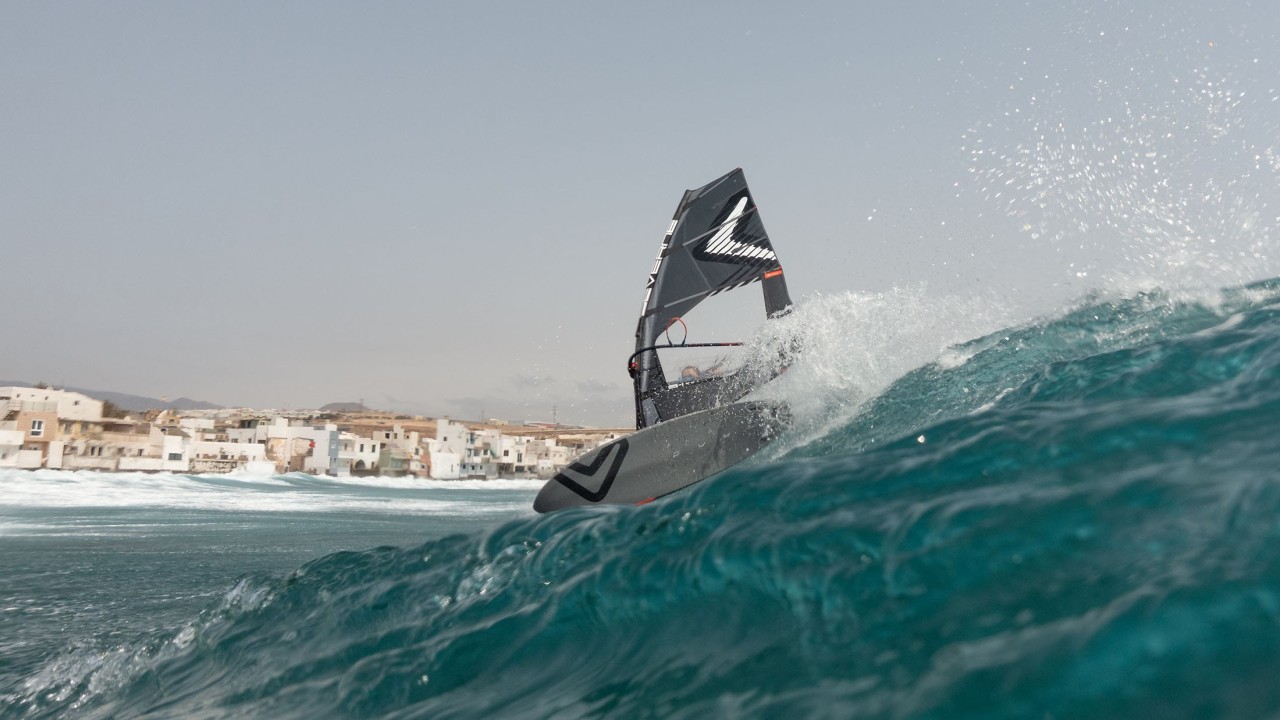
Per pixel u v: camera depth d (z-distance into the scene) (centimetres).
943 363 607
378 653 242
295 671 247
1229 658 101
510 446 9612
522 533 294
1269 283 472
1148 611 114
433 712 187
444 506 3006
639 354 933
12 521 1603
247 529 1415
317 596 309
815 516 202
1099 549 141
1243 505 137
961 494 186
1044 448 196
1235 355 244
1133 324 487
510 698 184
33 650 372
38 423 5756
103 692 287
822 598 167
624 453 779
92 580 634
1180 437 180
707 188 985
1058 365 304
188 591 565
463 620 245
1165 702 97
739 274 980
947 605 144
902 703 116
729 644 171
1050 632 120
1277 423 177
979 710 107
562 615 219
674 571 210
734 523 216
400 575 303
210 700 242
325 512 2241
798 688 137
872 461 227
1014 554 150
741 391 834
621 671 180
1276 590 110
